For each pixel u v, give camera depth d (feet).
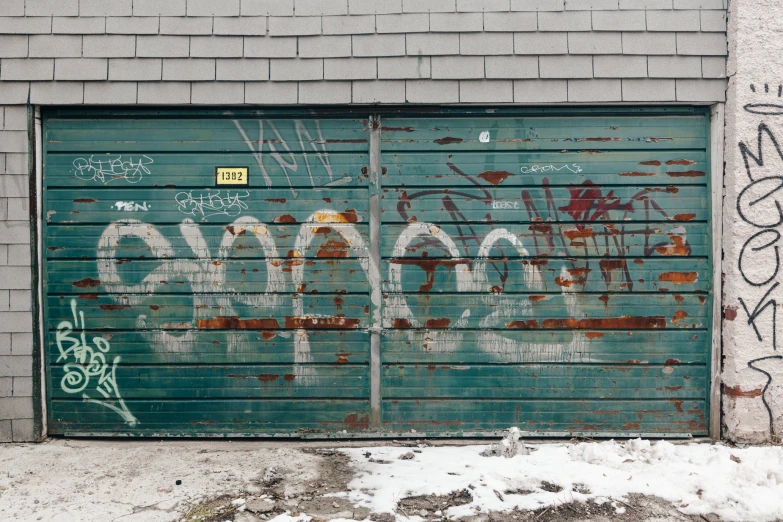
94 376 14.67
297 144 14.73
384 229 14.67
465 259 14.73
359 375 14.76
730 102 14.26
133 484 12.41
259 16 14.42
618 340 14.73
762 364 14.21
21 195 14.40
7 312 14.43
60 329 14.64
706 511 11.27
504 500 11.60
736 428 14.19
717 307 14.58
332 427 14.79
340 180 14.71
